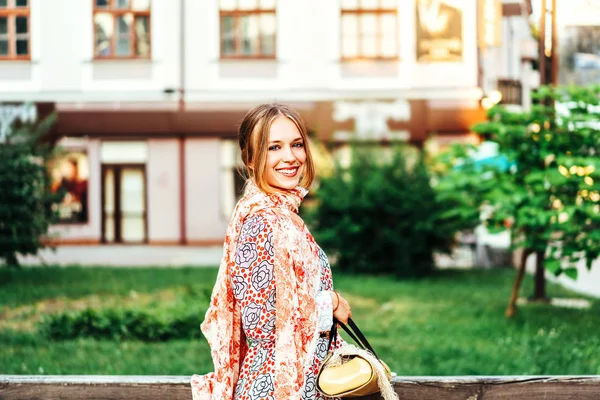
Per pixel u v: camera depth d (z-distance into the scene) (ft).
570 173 25.34
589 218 25.38
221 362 8.44
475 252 50.98
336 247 44.68
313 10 63.87
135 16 64.39
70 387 10.34
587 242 25.31
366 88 63.57
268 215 8.18
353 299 33.63
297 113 8.76
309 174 8.83
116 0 64.13
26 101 61.57
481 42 62.49
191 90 64.75
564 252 25.52
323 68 63.82
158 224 66.28
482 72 62.64
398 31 63.21
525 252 27.84
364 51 63.57
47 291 34.65
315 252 8.54
